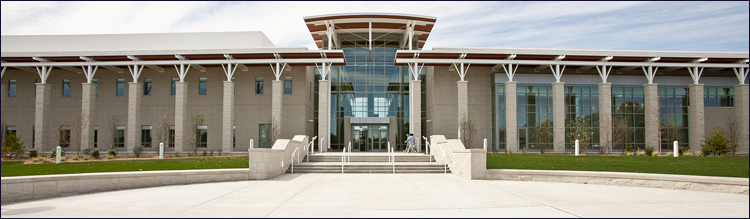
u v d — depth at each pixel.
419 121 32.03
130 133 32.03
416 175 17.72
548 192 11.98
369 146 36.75
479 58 32.50
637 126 34.50
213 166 17.25
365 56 37.53
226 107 32.25
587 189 12.78
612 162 18.28
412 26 35.69
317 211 8.91
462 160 16.91
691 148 33.66
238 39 37.66
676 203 9.98
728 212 8.76
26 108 35.78
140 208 9.34
